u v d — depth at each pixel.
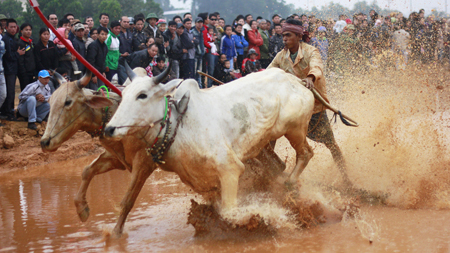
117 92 4.82
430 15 14.61
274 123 5.32
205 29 12.69
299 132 5.61
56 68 9.34
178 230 5.09
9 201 6.47
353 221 5.20
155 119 4.47
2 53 9.27
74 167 9.07
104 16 10.46
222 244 4.57
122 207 4.92
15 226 5.34
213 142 4.71
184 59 11.78
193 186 4.87
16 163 8.98
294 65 6.19
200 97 4.88
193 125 4.71
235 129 4.95
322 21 12.34
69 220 5.55
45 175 8.27
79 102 4.88
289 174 6.05
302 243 4.52
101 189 7.14
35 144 9.72
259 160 6.02
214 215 4.87
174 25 11.59
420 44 13.66
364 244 4.41
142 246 4.58
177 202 6.31
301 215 5.03
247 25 13.53
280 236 4.75
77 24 10.00
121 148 5.11
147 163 4.85
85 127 5.02
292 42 6.15
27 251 4.51
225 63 12.77
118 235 4.89
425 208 5.64
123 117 4.27
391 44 13.12
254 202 5.46
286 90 5.49
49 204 6.30
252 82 5.28
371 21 13.15
